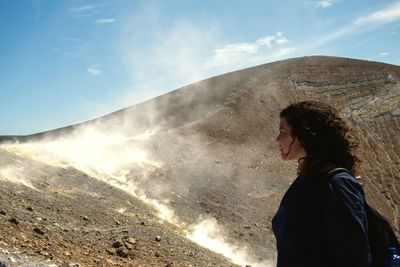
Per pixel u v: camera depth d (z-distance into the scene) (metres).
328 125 2.89
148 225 15.59
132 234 13.05
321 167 2.84
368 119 66.50
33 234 9.62
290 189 3.01
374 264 2.68
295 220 2.81
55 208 13.48
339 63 89.06
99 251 10.45
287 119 3.01
